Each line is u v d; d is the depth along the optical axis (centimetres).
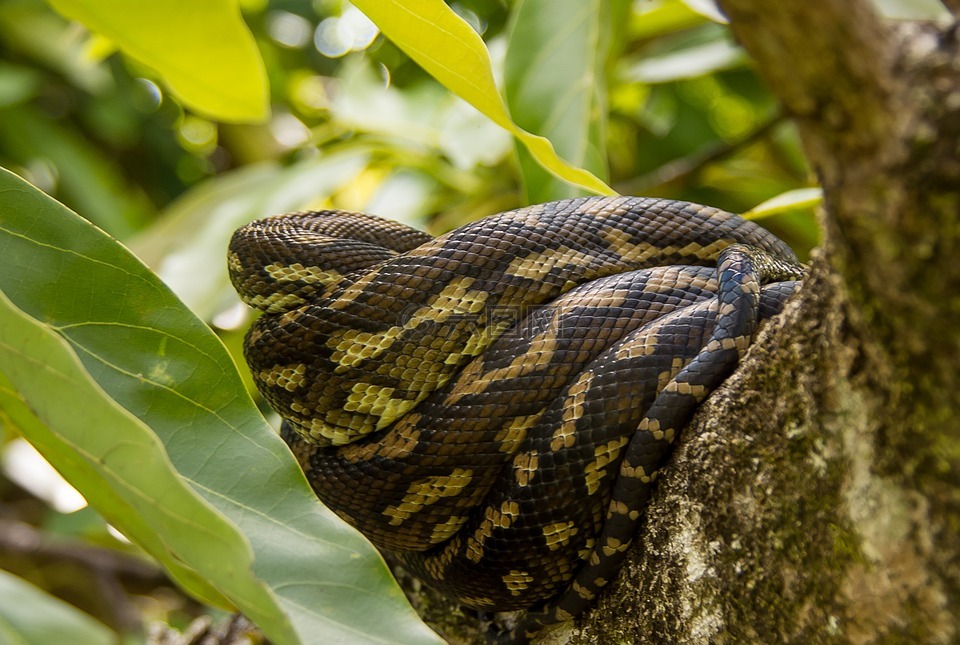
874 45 128
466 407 151
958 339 131
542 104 168
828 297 137
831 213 132
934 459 133
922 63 129
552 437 147
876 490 135
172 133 278
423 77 249
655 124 249
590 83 168
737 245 150
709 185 218
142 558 222
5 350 137
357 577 141
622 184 205
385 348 154
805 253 224
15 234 144
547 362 150
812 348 138
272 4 260
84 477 144
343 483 154
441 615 160
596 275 155
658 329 147
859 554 136
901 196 130
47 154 240
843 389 136
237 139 271
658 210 157
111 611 242
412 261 154
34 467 248
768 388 140
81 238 145
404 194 208
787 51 128
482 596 152
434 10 144
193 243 184
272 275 157
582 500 147
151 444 136
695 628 142
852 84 129
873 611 136
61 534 213
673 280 151
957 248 130
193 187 284
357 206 244
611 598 147
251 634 174
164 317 145
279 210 187
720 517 142
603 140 168
